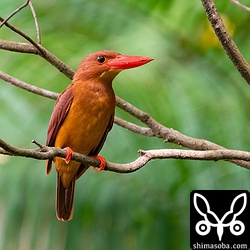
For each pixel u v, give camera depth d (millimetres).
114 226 11680
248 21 11609
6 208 11562
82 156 9242
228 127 11398
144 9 11852
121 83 11414
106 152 11672
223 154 9188
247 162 10047
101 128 10250
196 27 11688
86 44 11680
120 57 10219
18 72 11703
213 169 11688
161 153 9094
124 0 11883
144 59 10070
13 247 11523
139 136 11797
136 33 11617
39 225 11609
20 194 11609
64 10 11875
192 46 11695
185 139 10258
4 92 11727
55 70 11711
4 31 11828
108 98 10188
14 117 11609
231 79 11672
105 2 11906
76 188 11797
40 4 11922
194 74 11570
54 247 11594
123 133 11750
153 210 11703
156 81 11445
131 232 11688
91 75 10203
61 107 10180
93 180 11797
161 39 11617
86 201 11719
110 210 11695
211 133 11367
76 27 11820
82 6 11875
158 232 11664
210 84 11562
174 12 11672
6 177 11633
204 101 11492
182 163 11703
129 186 11750
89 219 11711
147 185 11734
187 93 11469
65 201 10445
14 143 11516
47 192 11641
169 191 11711
